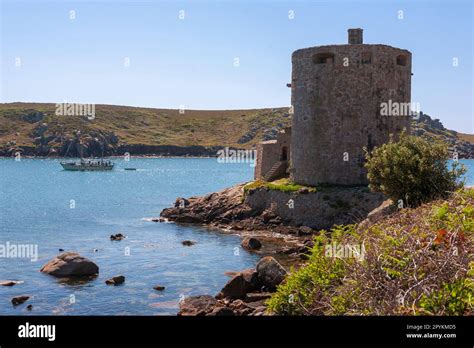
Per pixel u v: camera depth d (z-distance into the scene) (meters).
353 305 11.30
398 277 10.65
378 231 13.37
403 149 28.55
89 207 66.69
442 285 10.20
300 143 45.94
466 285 10.07
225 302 21.00
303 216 41.91
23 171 151.00
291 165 47.44
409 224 13.55
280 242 37.81
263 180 51.94
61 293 24.41
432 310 9.84
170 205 70.12
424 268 10.65
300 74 45.69
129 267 30.16
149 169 173.88
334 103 43.72
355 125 43.38
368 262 11.29
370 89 43.41
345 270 12.95
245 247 35.97
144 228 46.44
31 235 42.94
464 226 12.34
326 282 13.36
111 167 161.62
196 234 42.44
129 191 95.25
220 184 117.38
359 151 43.38
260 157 57.44
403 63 46.25
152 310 21.62
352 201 39.91
